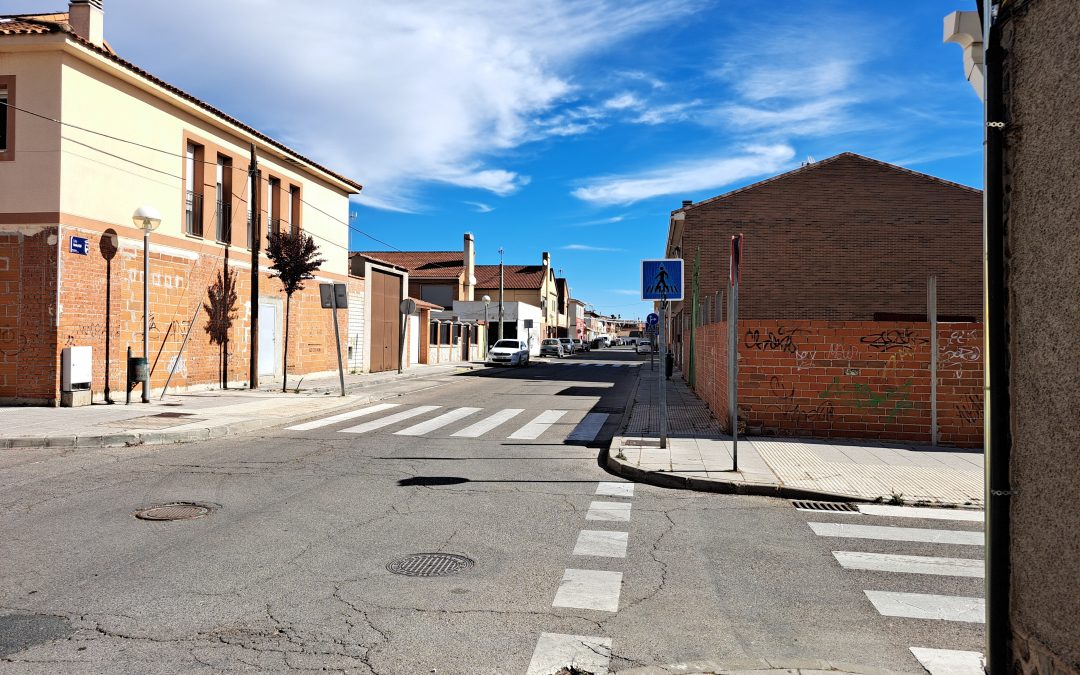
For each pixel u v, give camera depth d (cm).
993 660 242
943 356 1089
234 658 366
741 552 568
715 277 2639
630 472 884
